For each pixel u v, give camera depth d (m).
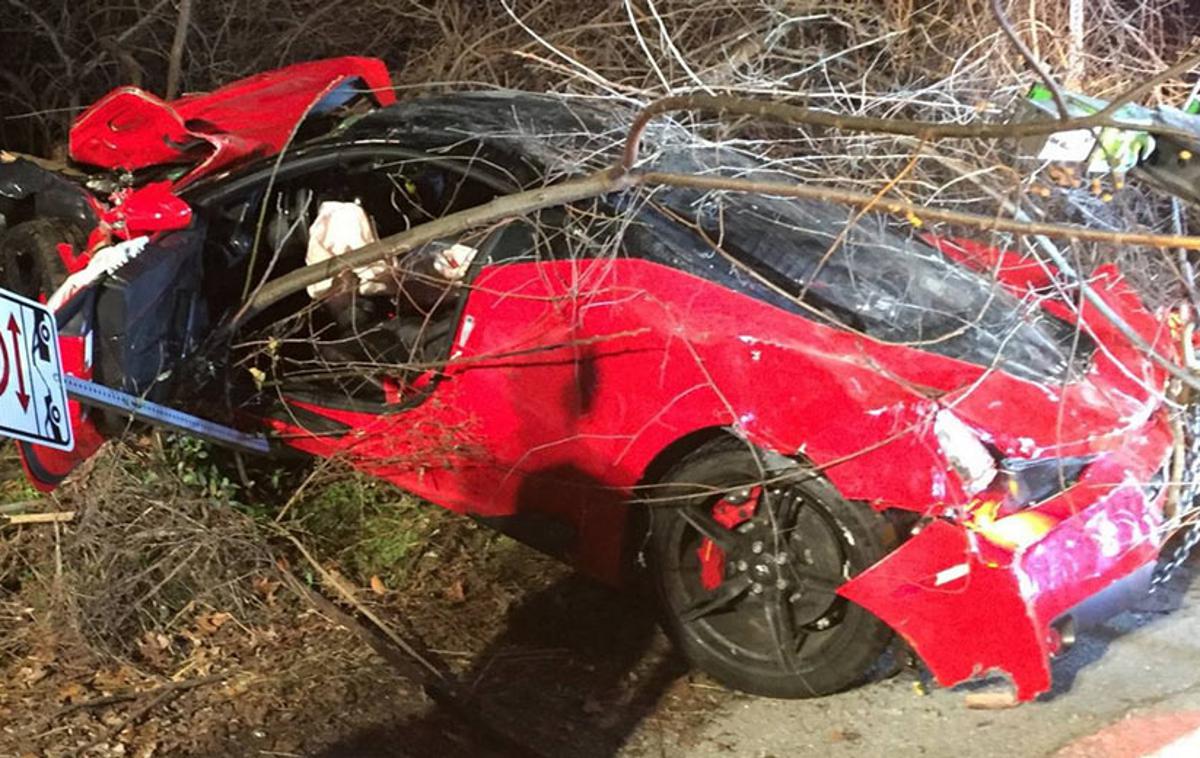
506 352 3.76
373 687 3.73
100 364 3.79
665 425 3.56
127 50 6.69
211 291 4.32
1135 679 3.70
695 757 3.43
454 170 4.08
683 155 4.38
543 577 4.32
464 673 3.82
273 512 4.51
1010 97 5.45
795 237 4.05
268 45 6.96
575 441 3.72
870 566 3.37
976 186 4.95
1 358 2.57
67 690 3.64
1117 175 3.79
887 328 3.76
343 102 4.96
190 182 4.17
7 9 6.68
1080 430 3.39
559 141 4.24
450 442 3.93
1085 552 3.28
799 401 3.38
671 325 3.55
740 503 3.59
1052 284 4.18
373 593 4.23
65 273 3.89
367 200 4.48
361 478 4.65
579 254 3.74
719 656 3.68
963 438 3.26
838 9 6.12
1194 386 3.59
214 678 3.74
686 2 6.37
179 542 4.06
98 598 3.84
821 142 5.42
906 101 5.11
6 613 3.96
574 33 6.39
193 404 4.15
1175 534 4.19
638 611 4.14
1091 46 6.45
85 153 4.38
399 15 6.82
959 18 6.01
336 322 4.33
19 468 4.62
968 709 3.58
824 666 3.53
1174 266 4.76
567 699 3.70
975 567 3.17
